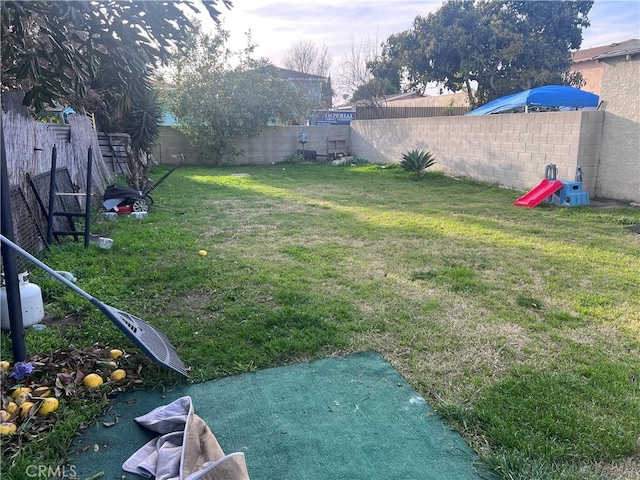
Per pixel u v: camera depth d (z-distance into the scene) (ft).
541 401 8.13
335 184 35.65
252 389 8.63
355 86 94.32
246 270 14.98
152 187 27.35
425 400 8.30
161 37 10.08
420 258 16.43
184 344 10.21
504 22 58.85
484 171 34.83
